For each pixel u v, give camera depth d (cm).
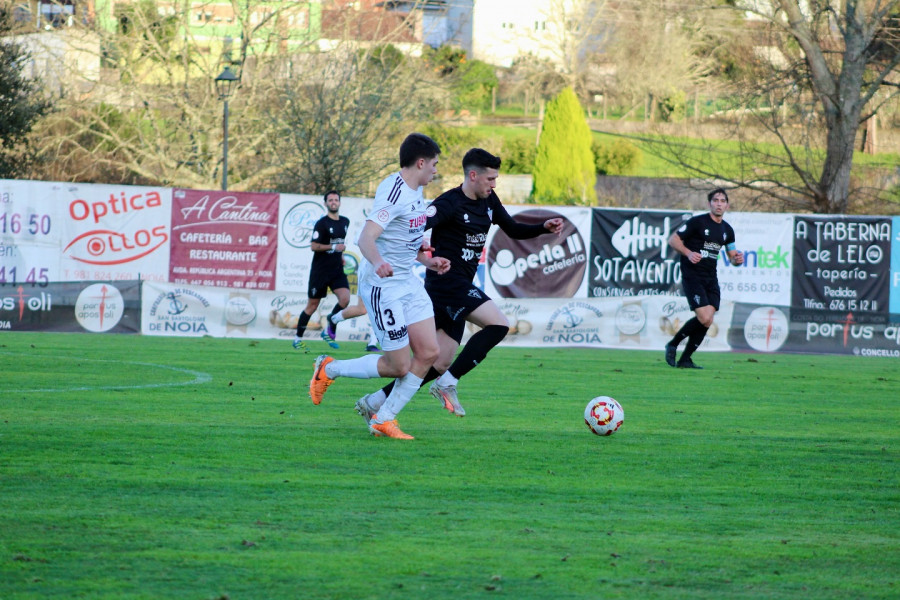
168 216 5534
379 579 1198
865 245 5734
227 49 11419
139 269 5534
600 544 1394
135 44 11112
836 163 9000
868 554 1374
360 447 2127
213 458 1952
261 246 5597
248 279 5600
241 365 3950
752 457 2183
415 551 1327
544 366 4381
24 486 1652
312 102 9781
